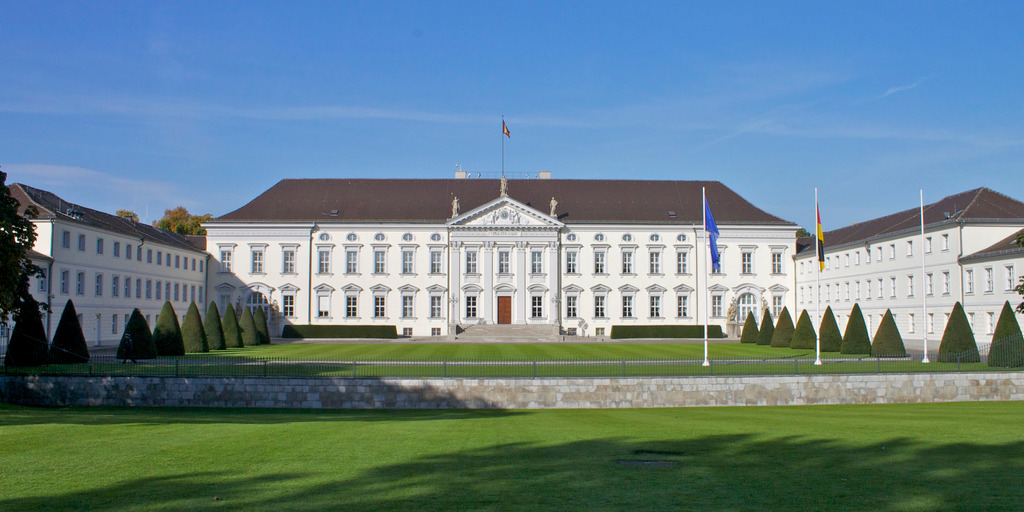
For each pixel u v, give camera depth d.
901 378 41.25
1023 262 58.03
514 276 95.25
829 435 26.50
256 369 42.78
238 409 38.97
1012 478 19.02
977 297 63.81
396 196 99.62
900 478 18.95
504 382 39.44
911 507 16.17
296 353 61.97
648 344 78.06
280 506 15.59
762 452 22.78
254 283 94.06
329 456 21.14
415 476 18.56
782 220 98.44
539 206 99.12
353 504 15.82
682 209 99.31
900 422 30.72
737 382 40.25
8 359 44.44
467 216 94.69
